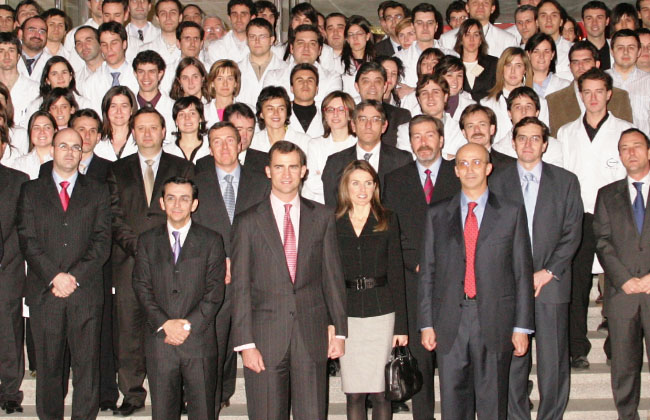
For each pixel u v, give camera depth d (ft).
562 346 16.03
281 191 14.70
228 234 16.51
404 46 25.91
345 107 18.89
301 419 14.43
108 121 19.02
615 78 22.61
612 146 18.79
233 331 14.55
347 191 15.17
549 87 22.03
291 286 14.52
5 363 16.94
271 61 23.76
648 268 16.24
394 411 17.19
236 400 17.98
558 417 16.05
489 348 14.66
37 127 18.43
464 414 15.03
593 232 17.20
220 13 33.50
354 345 14.99
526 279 14.85
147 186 17.19
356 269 15.05
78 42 23.56
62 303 15.88
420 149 16.67
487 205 14.93
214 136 16.52
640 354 16.49
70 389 18.01
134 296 16.96
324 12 34.12
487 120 17.84
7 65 21.80
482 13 26.61
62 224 16.08
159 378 14.88
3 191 16.88
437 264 15.14
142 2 27.20
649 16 27.45
